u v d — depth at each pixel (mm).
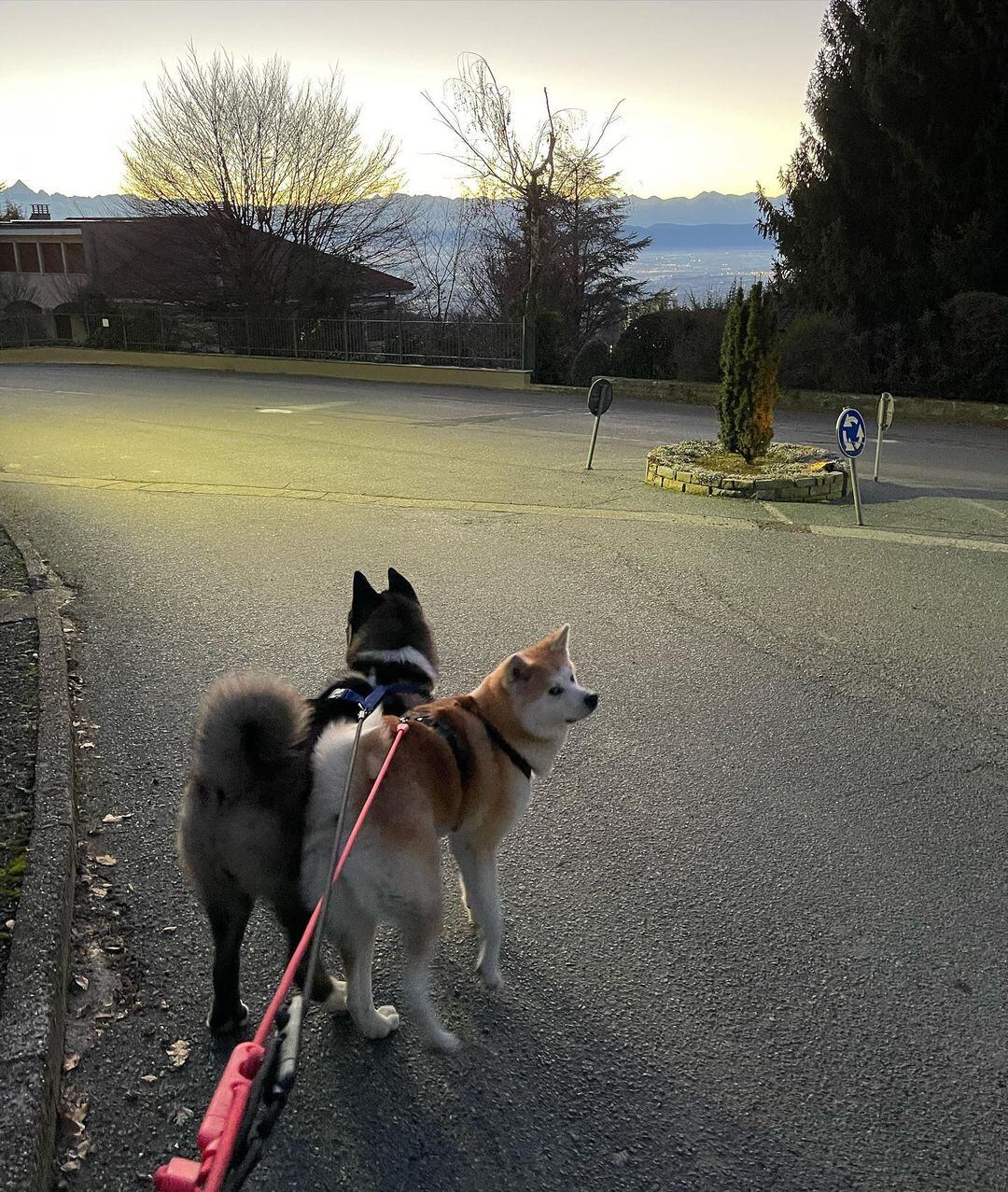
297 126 32531
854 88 21406
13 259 43031
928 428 20125
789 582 8758
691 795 5031
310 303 32688
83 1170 2703
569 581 8648
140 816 4551
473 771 3410
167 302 35375
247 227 33406
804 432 18891
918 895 4234
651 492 12680
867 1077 3195
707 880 4293
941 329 21500
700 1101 3070
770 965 3746
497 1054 3242
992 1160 2891
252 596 7977
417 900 2998
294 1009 2174
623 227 32938
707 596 8344
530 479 13500
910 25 19719
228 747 2922
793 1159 2865
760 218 24859
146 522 10438
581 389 25625
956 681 6590
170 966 3566
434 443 16781
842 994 3596
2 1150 2516
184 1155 2773
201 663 6492
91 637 6930
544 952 3787
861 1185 2791
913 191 21422
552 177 29516
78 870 4105
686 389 24141
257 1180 2705
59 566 8680
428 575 8727
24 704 5410
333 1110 2971
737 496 12250
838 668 6785
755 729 5820
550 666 3623
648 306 29391
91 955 3604
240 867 2971
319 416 20422
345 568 8867
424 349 28844
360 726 3096
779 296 24500
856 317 22812
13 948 3287
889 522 11188
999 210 20469
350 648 4066
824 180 22594
